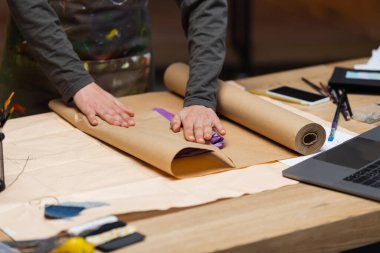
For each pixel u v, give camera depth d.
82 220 1.40
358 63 2.55
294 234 1.37
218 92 2.01
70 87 1.98
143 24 2.34
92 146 1.82
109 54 2.26
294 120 1.76
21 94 2.33
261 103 1.88
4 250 1.28
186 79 2.15
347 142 1.79
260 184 1.58
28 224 1.40
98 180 1.61
